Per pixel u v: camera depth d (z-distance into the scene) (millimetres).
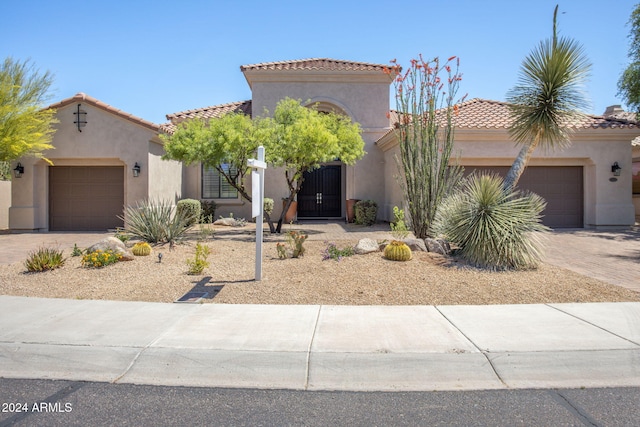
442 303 7441
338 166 23125
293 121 15219
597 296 7859
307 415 4059
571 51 11859
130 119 17297
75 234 17016
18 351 5289
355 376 4828
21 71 16281
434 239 11227
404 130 12734
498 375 4867
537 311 6871
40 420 3953
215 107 23188
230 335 5723
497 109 19344
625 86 19781
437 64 12273
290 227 18703
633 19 19188
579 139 17953
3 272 9508
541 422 3949
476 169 17844
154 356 5152
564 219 18656
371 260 10164
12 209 17812
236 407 4203
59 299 7504
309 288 8180
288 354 5117
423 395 4457
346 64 22359
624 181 18125
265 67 21125
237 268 9758
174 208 19484
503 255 9734
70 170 18250
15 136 15422
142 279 8859
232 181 14945
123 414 4066
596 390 4574
